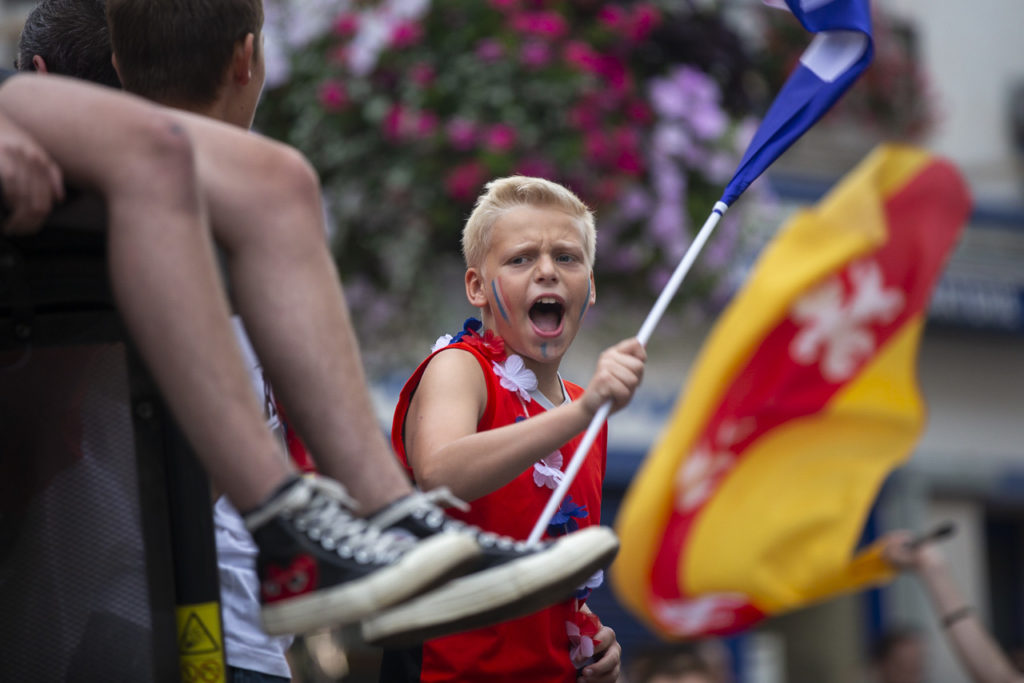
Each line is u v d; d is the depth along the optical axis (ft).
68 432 24.48
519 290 32.14
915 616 103.19
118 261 23.00
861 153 107.45
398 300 61.52
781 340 68.95
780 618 101.04
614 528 95.50
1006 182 115.96
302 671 58.03
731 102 69.26
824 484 67.77
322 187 60.03
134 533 24.21
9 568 24.48
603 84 60.34
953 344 110.93
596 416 28.19
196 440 23.18
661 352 96.22
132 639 24.09
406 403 31.99
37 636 24.32
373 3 59.93
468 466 28.32
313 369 24.81
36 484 24.50
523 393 31.83
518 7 60.49
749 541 66.54
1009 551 115.75
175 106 29.50
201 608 24.17
